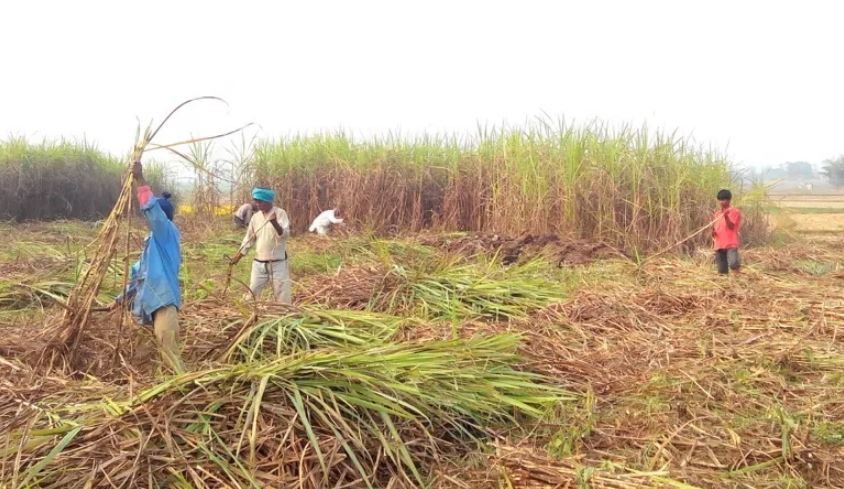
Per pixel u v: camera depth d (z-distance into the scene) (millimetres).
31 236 13156
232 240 12086
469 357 4707
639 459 3807
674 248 12180
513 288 7492
